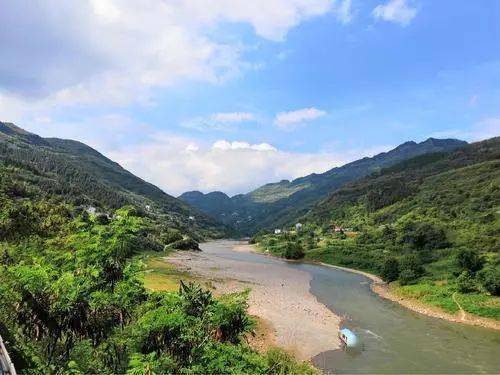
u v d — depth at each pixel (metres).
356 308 68.50
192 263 115.94
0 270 14.73
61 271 14.80
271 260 144.00
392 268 90.88
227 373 15.14
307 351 46.00
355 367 42.09
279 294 76.12
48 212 42.59
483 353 46.62
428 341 50.78
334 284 92.56
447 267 90.00
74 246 16.08
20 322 13.55
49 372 14.05
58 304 13.55
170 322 14.55
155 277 75.19
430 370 41.53
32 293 13.49
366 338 51.62
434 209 150.88
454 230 120.81
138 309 15.72
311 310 64.69
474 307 63.09
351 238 164.38
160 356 14.55
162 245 145.38
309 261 140.00
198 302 17.08
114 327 14.91
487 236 108.81
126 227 16.11
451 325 58.22
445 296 70.44
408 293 76.88
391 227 153.12
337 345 48.44
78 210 131.25
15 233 30.00
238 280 88.38
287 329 52.75
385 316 63.22
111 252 15.75
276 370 31.27
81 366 14.80
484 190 152.50
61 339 15.07
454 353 46.59
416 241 118.75
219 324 16.44
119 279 15.62
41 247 21.12
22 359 13.99
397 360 44.22
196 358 15.01
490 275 69.19
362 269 118.50
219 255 156.25
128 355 14.60
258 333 49.34
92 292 14.64
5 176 107.88
